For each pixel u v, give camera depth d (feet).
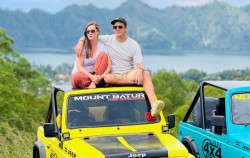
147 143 24.21
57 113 29.99
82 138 25.57
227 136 27.40
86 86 28.32
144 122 27.09
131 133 26.53
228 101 27.96
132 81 28.30
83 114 26.71
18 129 78.02
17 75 151.94
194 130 32.73
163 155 22.86
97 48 29.25
